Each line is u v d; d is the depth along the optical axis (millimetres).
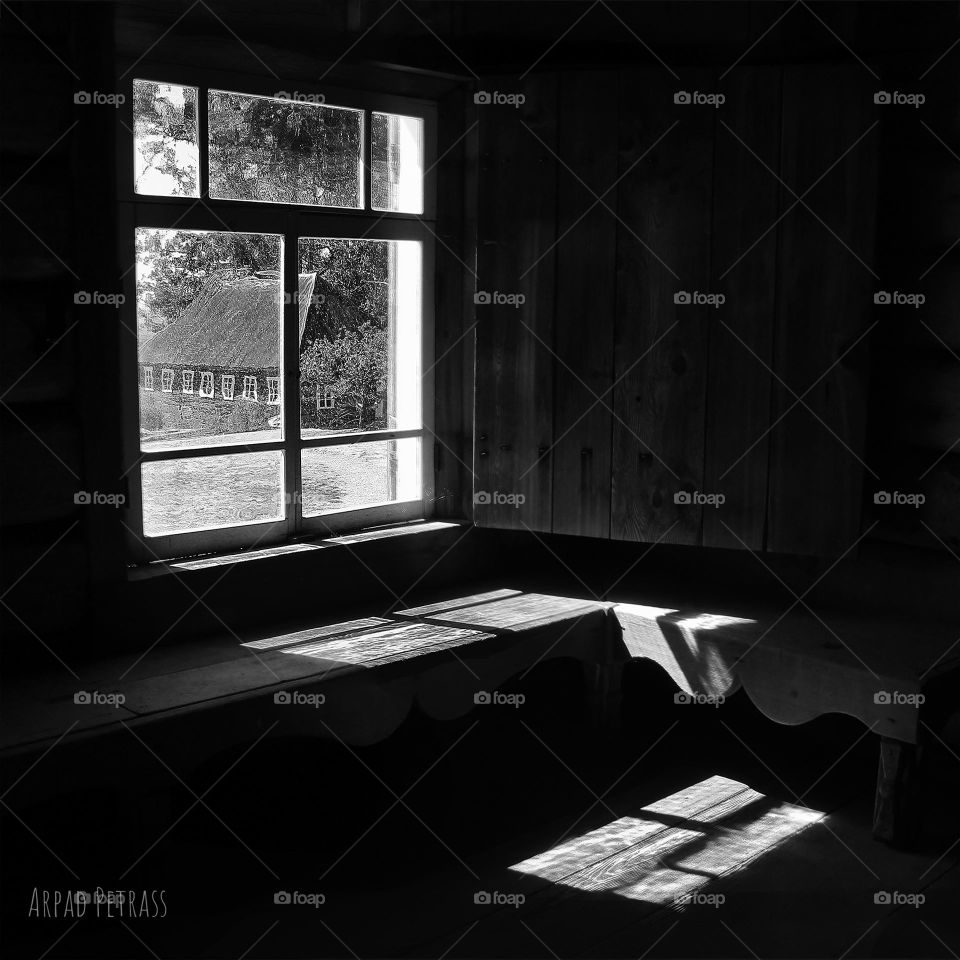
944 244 3812
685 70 3873
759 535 3996
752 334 3912
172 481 3631
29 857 3186
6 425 3156
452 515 4410
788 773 4074
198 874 3357
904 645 3646
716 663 3785
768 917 3100
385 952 2930
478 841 3564
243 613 3713
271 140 3740
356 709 3328
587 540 4559
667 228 3947
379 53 3832
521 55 4160
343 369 4035
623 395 4070
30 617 3244
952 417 3836
